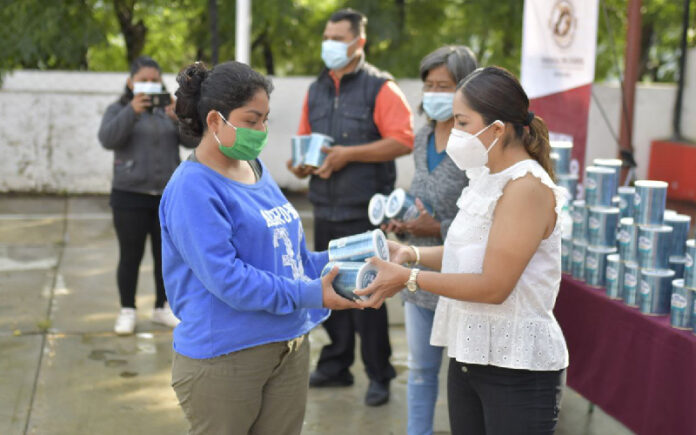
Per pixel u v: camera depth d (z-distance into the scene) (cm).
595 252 317
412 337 309
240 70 197
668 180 1016
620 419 301
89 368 421
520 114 206
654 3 1148
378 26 977
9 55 888
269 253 206
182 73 203
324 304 205
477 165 211
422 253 248
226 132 196
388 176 394
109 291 556
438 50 305
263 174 219
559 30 469
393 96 374
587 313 320
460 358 217
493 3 966
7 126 891
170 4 1001
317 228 396
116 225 455
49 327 479
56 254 648
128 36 1070
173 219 195
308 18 1050
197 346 203
